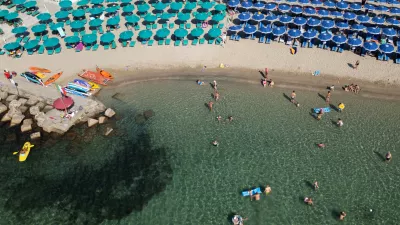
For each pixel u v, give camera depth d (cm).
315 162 3180
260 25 4747
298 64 4309
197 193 2956
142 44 4719
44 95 3947
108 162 3250
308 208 2812
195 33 4584
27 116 3716
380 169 3102
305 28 4825
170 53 4578
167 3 5453
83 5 5316
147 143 3428
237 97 3931
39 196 2981
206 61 4453
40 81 4088
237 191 2956
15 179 3125
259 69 4297
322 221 2722
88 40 4538
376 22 4591
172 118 3694
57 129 3550
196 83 4162
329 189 2948
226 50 4581
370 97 3850
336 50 4438
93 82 4159
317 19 4744
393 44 4444
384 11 4872
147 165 3212
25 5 5312
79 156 3312
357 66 4194
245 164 3186
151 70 4366
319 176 3055
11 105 3788
